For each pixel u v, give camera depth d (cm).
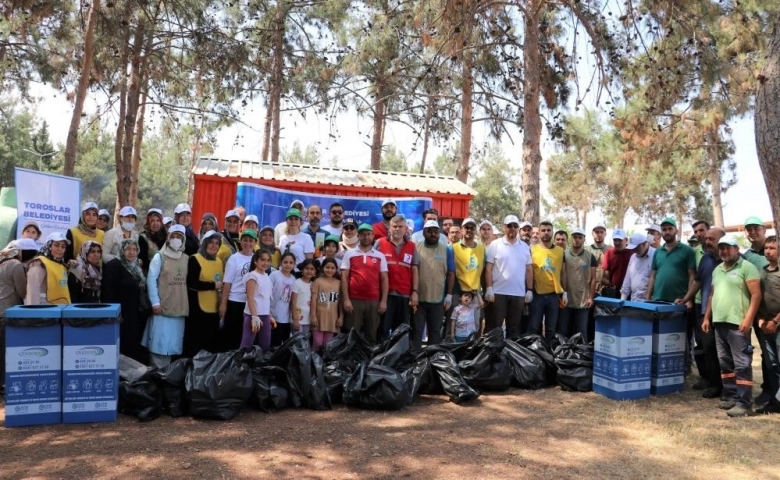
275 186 1198
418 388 614
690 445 495
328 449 464
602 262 840
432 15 1058
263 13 1794
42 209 955
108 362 522
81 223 690
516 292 755
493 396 651
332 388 592
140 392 531
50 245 595
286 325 680
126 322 626
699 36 1043
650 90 1091
